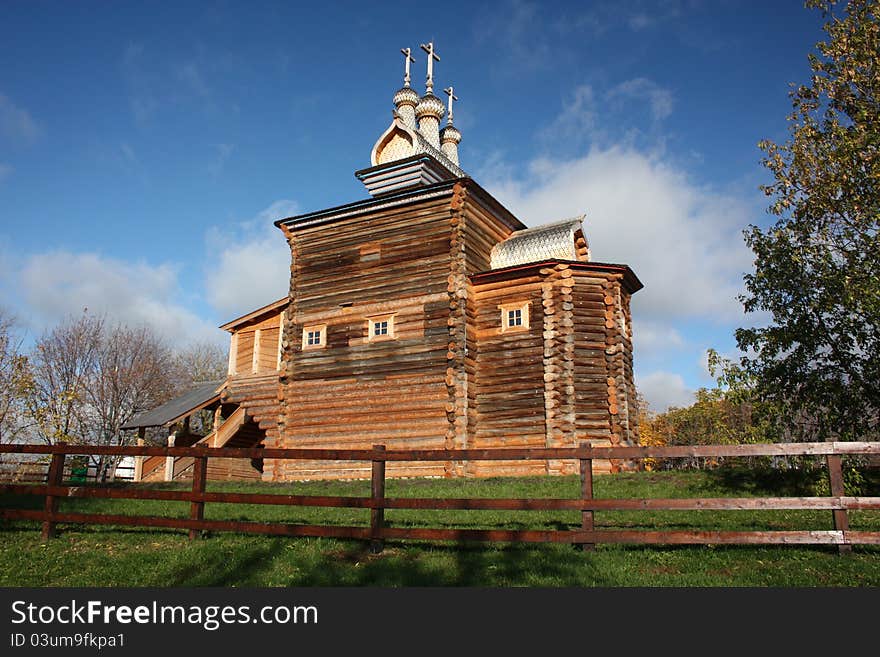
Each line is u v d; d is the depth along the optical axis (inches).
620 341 968.9
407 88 1459.2
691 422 2014.0
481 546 406.9
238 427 1181.1
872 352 560.4
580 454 388.5
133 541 450.6
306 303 1091.9
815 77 618.5
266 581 354.6
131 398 2191.2
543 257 1042.7
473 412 964.6
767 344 584.7
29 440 1478.8
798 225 593.0
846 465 542.9
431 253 1011.3
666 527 472.4
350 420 1010.7
